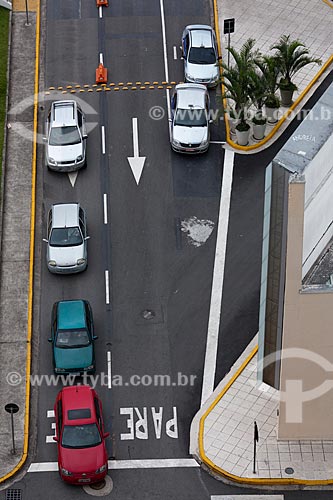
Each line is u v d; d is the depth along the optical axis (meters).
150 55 92.25
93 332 72.12
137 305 74.75
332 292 59.31
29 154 84.50
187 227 79.38
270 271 59.38
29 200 81.31
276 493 64.88
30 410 69.19
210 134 85.75
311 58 89.81
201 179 82.69
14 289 75.75
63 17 95.38
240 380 70.44
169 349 72.38
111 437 67.75
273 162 55.78
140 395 69.88
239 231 79.06
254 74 82.69
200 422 68.25
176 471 66.12
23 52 92.56
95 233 78.94
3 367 71.44
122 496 65.00
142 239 78.62
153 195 81.56
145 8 96.06
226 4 96.62
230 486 65.31
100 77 89.75
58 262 75.75
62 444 65.25
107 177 82.81
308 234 58.44
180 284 75.94
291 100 87.69
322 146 56.69
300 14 95.81
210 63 89.56
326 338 61.44
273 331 61.75
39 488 65.31
